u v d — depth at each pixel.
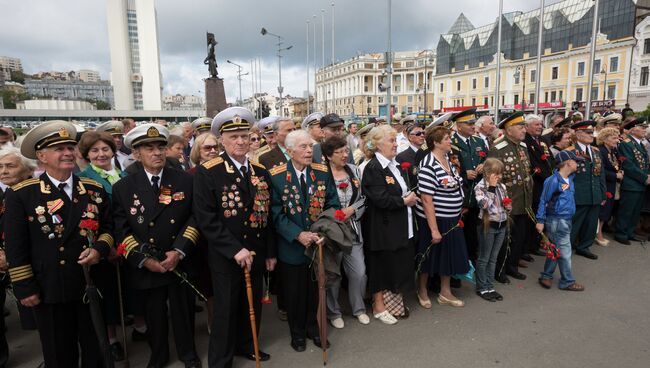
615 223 6.18
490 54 59.94
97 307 2.75
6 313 4.36
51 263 2.68
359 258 3.74
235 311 3.07
